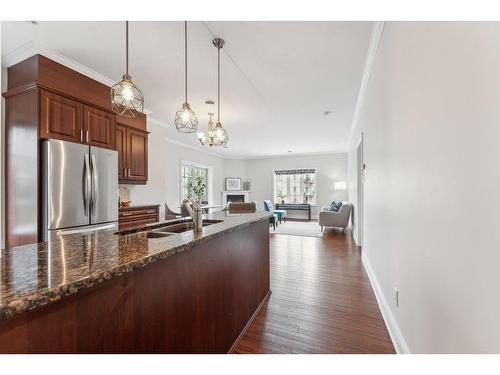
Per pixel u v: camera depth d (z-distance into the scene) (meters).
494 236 0.76
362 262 3.88
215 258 1.71
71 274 0.83
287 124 5.21
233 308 1.93
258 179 10.33
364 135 3.58
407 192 1.59
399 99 1.73
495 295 0.76
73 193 2.62
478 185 0.84
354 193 5.61
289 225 7.96
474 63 0.85
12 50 2.46
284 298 2.66
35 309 0.70
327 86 3.33
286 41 2.32
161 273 1.23
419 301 1.40
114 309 0.98
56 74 2.58
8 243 2.57
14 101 2.55
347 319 2.22
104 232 1.72
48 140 2.43
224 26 2.10
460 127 0.95
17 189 2.52
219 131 3.14
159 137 4.87
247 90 3.45
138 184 4.19
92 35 2.24
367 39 2.31
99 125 3.03
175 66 2.79
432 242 1.22
